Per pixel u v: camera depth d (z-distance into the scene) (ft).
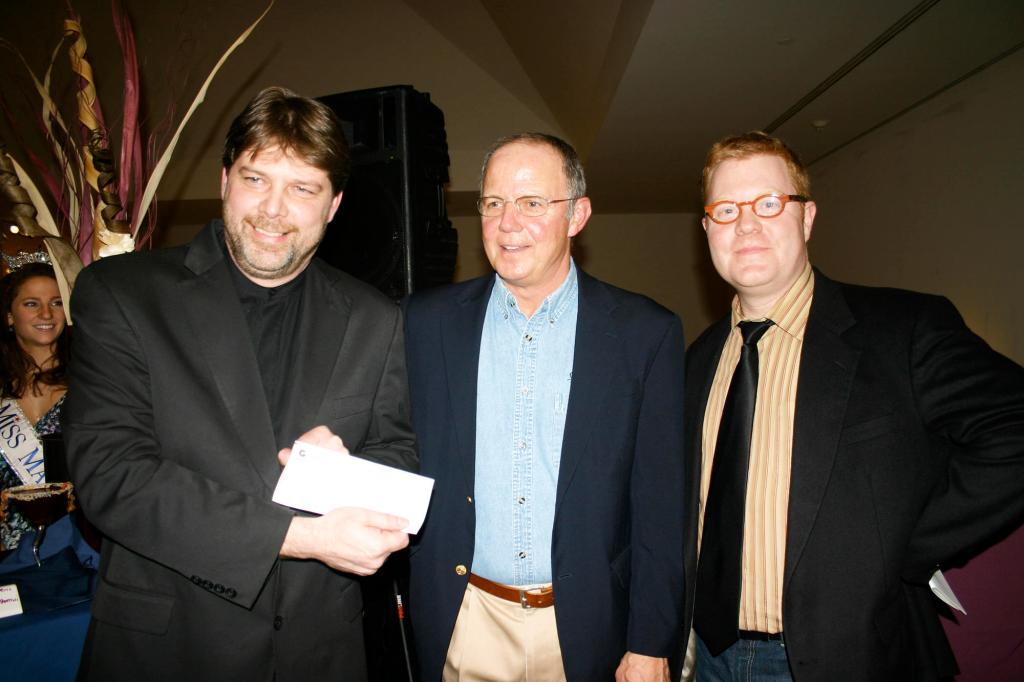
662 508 4.10
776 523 3.68
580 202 4.40
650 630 4.00
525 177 4.07
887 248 13.85
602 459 4.04
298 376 3.50
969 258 11.27
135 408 3.14
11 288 5.89
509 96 17.74
